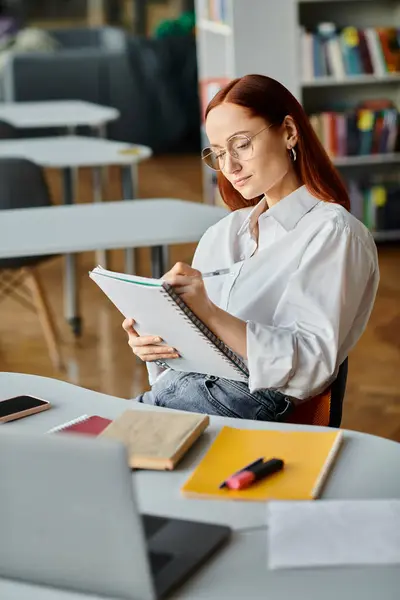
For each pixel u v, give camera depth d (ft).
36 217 13.32
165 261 13.44
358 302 7.26
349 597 4.22
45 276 21.98
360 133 22.94
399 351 16.25
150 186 31.73
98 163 17.46
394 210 23.54
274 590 4.29
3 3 44.19
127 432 5.87
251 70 21.98
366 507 4.99
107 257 19.81
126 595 4.16
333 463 5.56
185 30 38.47
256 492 5.19
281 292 7.47
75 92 35.86
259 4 21.68
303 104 23.67
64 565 4.22
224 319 6.79
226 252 8.23
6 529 4.26
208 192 25.07
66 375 15.66
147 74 36.60
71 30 41.29
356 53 22.47
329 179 7.61
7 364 16.29
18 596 4.27
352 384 14.78
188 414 6.15
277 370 6.84
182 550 4.57
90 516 4.09
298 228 7.48
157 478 5.46
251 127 7.20
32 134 34.30
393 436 12.73
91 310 19.39
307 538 4.70
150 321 6.86
